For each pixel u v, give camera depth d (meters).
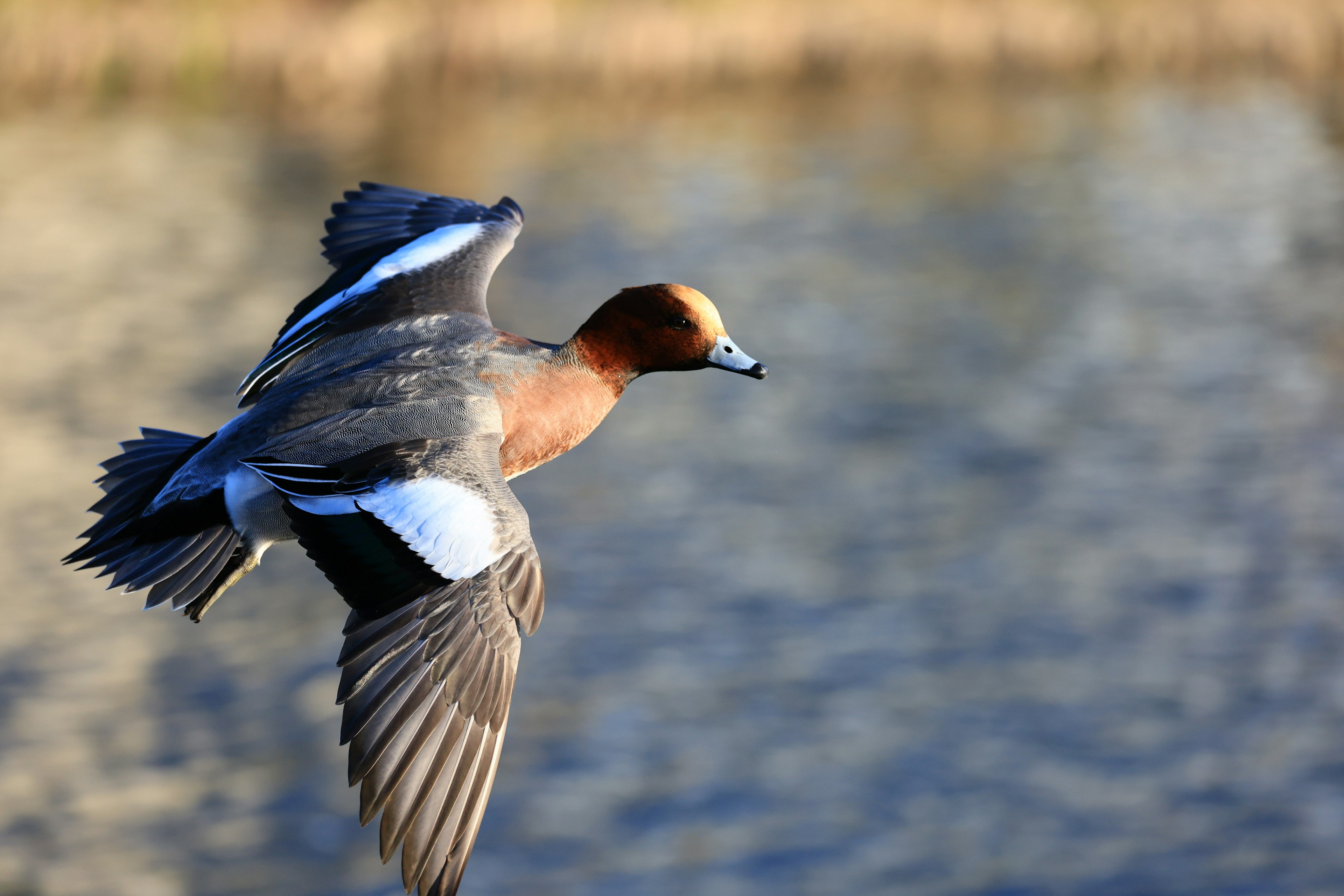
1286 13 45.91
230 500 4.84
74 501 17.39
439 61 40.53
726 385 21.98
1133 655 14.41
